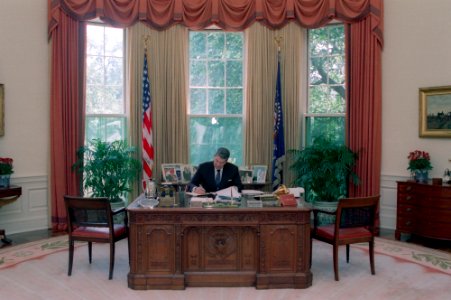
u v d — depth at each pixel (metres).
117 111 6.66
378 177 6.13
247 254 3.87
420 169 5.50
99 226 4.01
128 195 6.45
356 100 6.20
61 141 6.00
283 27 6.46
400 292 3.74
